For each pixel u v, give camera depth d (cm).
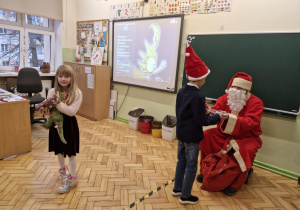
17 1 373
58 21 446
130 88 391
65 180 190
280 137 247
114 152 275
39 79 354
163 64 333
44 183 201
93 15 429
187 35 298
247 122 203
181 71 317
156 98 356
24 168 223
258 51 246
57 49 464
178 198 192
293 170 244
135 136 336
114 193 193
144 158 264
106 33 409
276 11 232
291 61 228
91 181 209
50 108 165
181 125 167
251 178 238
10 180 202
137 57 366
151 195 194
